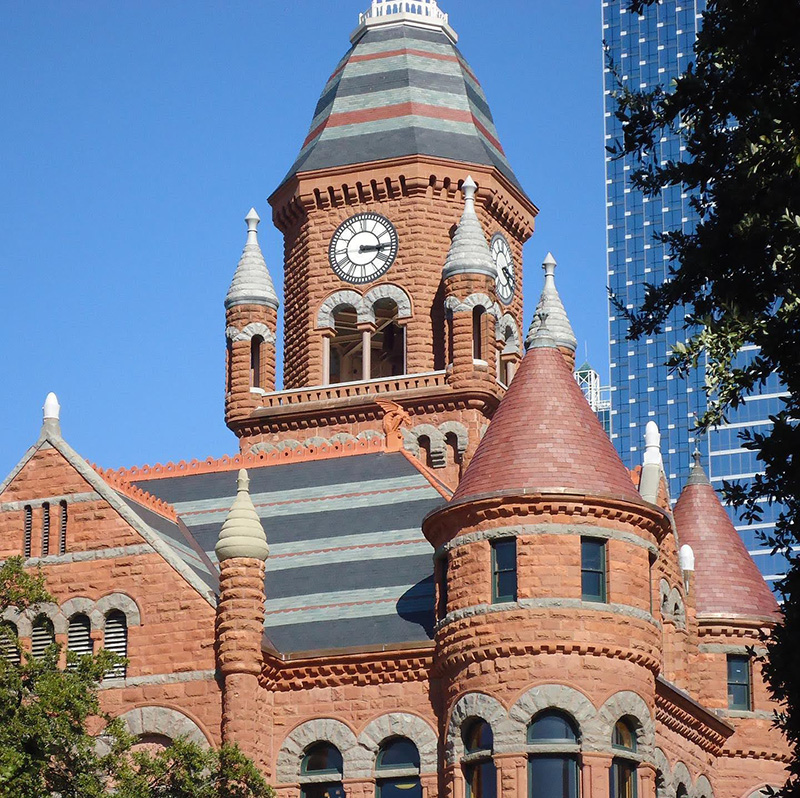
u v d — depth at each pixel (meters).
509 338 92.25
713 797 69.94
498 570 59.72
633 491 60.88
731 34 41.31
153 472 74.69
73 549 62.47
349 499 70.50
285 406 86.62
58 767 51.38
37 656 60.44
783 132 41.09
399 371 94.56
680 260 43.56
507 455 61.00
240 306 88.31
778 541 41.62
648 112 44.19
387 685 61.34
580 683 58.09
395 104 93.50
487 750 58.22
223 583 60.75
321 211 92.06
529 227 95.56
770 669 41.25
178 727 59.91
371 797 60.34
